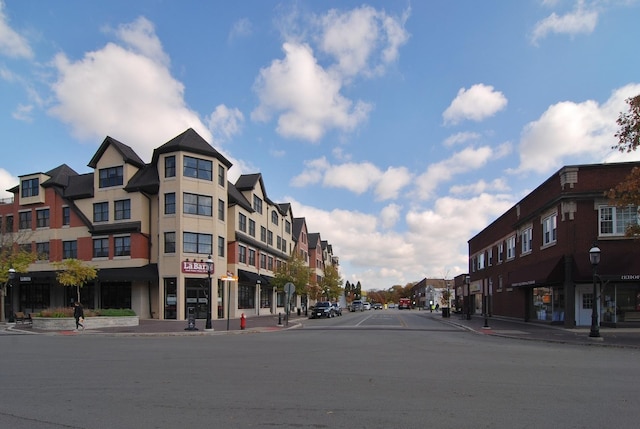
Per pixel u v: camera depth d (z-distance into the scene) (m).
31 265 43.28
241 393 8.96
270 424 6.88
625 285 26.42
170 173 39.22
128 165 41.25
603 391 9.20
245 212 47.50
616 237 25.72
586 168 26.42
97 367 12.34
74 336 23.86
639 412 7.57
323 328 30.94
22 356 14.82
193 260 38.41
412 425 6.82
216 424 6.87
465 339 21.73
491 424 6.87
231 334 25.81
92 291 41.72
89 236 41.75
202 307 38.56
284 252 63.69
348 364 12.95
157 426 6.80
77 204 42.84
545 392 9.08
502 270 41.66
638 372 11.59
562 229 26.88
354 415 7.36
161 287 38.19
